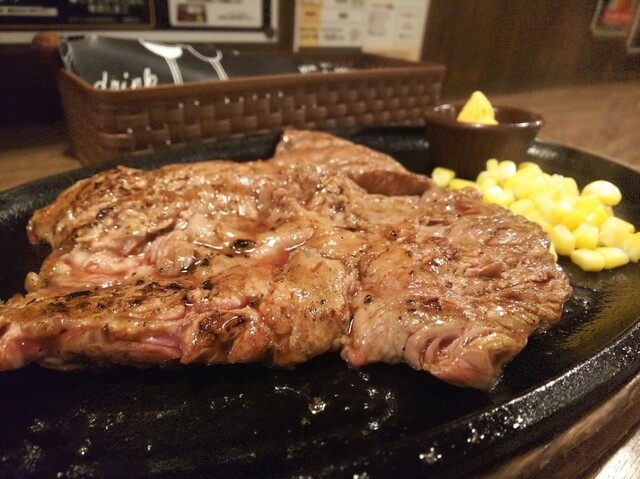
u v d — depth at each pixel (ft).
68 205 0.47
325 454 0.33
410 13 0.99
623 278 0.50
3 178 0.66
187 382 0.38
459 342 0.35
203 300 0.37
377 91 0.82
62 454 0.32
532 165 0.66
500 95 0.91
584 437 0.35
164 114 0.65
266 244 0.44
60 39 0.66
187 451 0.33
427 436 0.29
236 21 0.84
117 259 0.44
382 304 0.38
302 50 0.92
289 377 0.38
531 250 0.43
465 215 0.49
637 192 0.62
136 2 0.75
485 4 0.93
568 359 0.40
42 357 0.37
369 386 0.38
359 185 0.59
